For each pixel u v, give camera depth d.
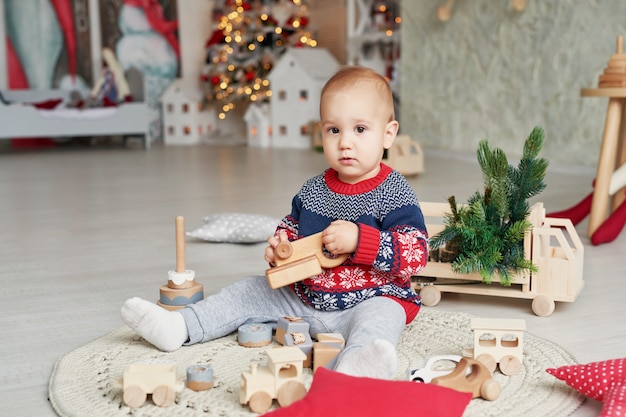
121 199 3.63
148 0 7.79
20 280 2.04
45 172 4.94
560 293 1.66
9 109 6.25
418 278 1.84
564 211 2.74
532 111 4.91
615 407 1.05
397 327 1.33
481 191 3.69
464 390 1.16
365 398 0.99
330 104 1.40
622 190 2.71
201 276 2.06
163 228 2.83
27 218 3.11
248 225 2.52
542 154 4.86
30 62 7.25
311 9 7.63
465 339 1.47
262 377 1.14
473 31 5.38
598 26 4.37
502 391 1.21
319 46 7.58
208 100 7.51
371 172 1.47
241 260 2.27
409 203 1.44
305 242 1.40
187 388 1.23
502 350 1.28
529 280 1.68
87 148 7.04
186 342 1.45
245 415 1.13
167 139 7.77
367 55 6.68
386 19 6.62
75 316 1.69
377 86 1.40
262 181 4.25
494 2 5.14
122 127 6.83
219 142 7.50
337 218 1.48
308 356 1.31
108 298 1.85
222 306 1.48
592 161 4.47
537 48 4.82
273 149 6.63
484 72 5.32
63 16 7.35
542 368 1.31
